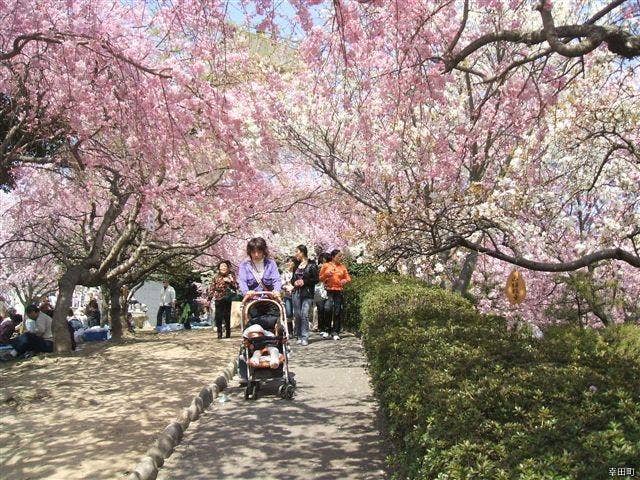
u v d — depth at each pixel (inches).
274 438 240.5
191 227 579.8
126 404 279.6
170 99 320.2
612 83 399.2
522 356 207.9
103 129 390.9
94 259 517.0
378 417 269.1
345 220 636.7
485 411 141.9
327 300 557.0
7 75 385.1
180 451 226.8
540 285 562.6
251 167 372.5
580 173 453.1
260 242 331.9
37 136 429.7
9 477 190.2
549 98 324.8
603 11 229.5
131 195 525.0
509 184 382.3
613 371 186.2
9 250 872.3
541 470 102.1
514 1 346.9
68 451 213.2
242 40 327.6
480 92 463.2
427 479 122.3
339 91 407.5
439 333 257.0
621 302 545.0
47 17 309.1
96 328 729.6
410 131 407.5
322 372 385.7
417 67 305.4
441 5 290.0
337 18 265.1
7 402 281.9
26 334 492.1
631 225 454.6
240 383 350.6
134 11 338.3
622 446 108.1
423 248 314.7
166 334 725.9
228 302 570.9
